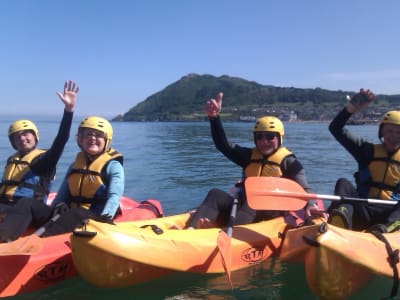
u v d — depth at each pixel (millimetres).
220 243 2156
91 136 2574
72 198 2627
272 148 2889
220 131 2975
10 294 1963
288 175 2844
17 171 2629
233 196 2816
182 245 2162
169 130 18797
